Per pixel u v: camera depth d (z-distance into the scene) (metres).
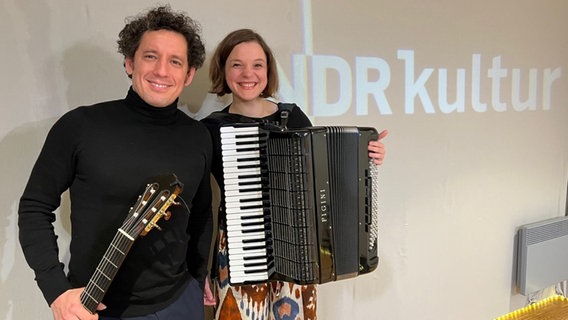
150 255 1.17
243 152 1.37
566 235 2.79
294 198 1.34
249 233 1.40
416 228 2.32
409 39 2.15
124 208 1.12
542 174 2.78
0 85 1.41
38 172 1.09
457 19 2.29
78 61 1.51
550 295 2.93
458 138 2.39
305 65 1.91
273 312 1.57
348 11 1.98
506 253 2.68
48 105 1.48
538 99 2.68
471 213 2.50
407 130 2.21
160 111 1.18
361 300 2.21
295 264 1.37
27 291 1.53
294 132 1.32
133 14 1.58
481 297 2.62
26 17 1.42
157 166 1.15
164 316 1.21
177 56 1.16
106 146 1.10
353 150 1.41
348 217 1.42
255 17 1.79
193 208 1.39
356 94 2.05
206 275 1.41
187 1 1.65
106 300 1.16
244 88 1.49
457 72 2.33
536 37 2.61
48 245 1.08
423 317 2.42
